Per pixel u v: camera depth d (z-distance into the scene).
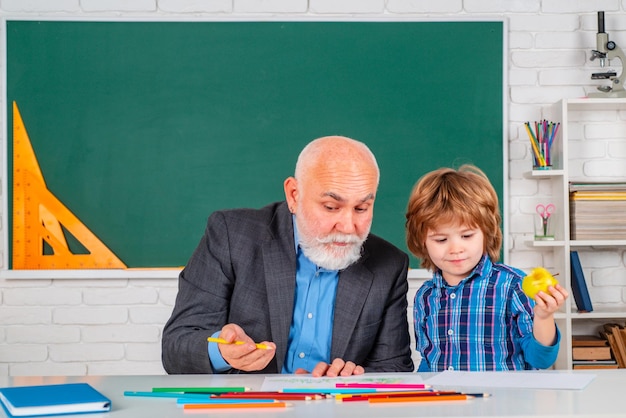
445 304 2.00
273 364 1.93
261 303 1.96
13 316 3.24
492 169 3.27
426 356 2.02
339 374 1.62
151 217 3.25
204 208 3.26
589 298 3.12
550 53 3.32
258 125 3.26
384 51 3.28
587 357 3.12
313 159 1.81
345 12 3.28
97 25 3.24
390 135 3.28
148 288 3.27
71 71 3.24
